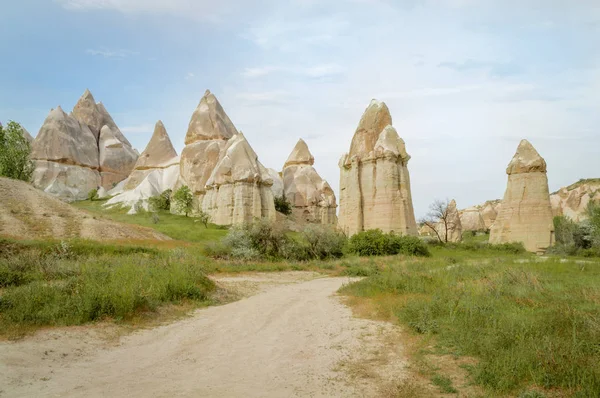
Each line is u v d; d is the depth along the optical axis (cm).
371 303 1256
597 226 4284
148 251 2527
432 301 1076
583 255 3734
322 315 1161
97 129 11700
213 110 9344
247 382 636
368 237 3650
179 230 4691
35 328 884
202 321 1088
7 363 674
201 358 768
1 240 2172
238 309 1259
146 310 1126
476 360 702
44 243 2288
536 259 2675
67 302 1009
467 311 967
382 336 903
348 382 637
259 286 1889
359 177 4778
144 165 10288
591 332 749
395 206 4500
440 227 6912
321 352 802
